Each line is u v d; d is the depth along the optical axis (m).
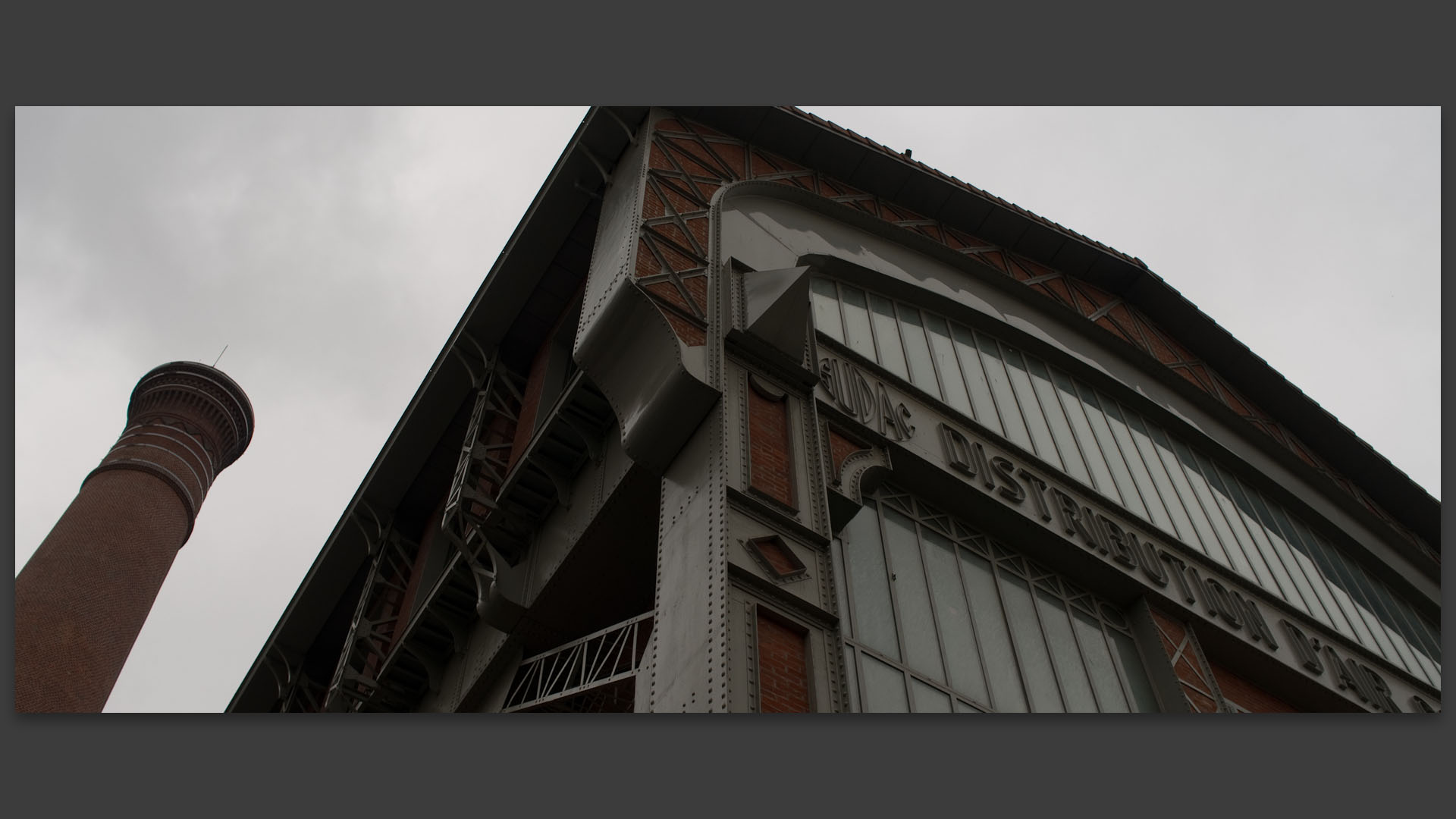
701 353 13.34
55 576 31.33
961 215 24.69
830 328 18.30
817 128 21.44
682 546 11.47
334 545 25.91
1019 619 15.58
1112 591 17.67
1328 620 22.19
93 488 34.81
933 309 21.62
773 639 10.34
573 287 22.67
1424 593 25.81
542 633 16.55
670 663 10.41
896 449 15.84
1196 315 28.02
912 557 14.92
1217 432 26.06
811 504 12.41
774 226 19.36
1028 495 17.67
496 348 23.48
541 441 17.08
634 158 18.59
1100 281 27.86
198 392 39.25
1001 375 21.53
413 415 24.27
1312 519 25.95
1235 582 20.31
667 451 13.00
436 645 20.00
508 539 17.88
